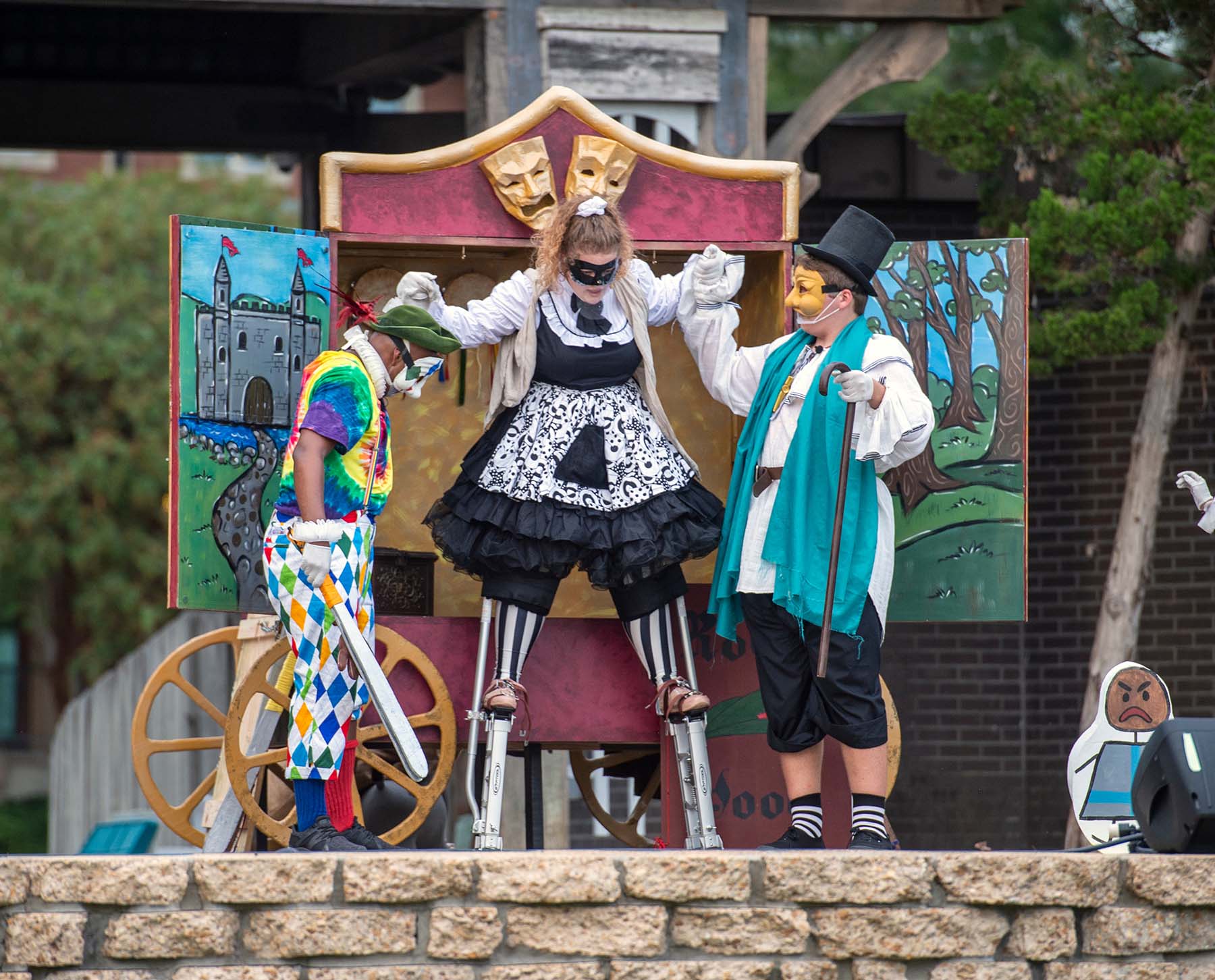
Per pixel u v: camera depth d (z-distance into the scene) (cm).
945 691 2677
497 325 1488
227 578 1502
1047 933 1238
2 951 1198
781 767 1596
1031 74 2469
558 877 1191
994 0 2330
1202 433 2636
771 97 5581
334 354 1374
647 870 1199
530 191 1569
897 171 2630
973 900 1227
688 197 1606
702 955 1202
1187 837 1281
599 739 1577
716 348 1534
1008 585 1634
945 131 2475
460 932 1185
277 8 2184
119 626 5894
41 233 5869
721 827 1581
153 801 1730
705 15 2208
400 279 1683
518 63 2161
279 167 3188
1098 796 1558
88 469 5703
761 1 2236
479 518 1462
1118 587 2417
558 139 1589
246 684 1473
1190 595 2620
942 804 2655
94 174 6075
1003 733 2675
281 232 1537
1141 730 1562
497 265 1711
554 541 1448
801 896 1211
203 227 1501
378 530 1717
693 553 1480
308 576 1323
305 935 1179
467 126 2247
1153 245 2288
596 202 1480
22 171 6519
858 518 1423
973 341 1653
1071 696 2667
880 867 1219
